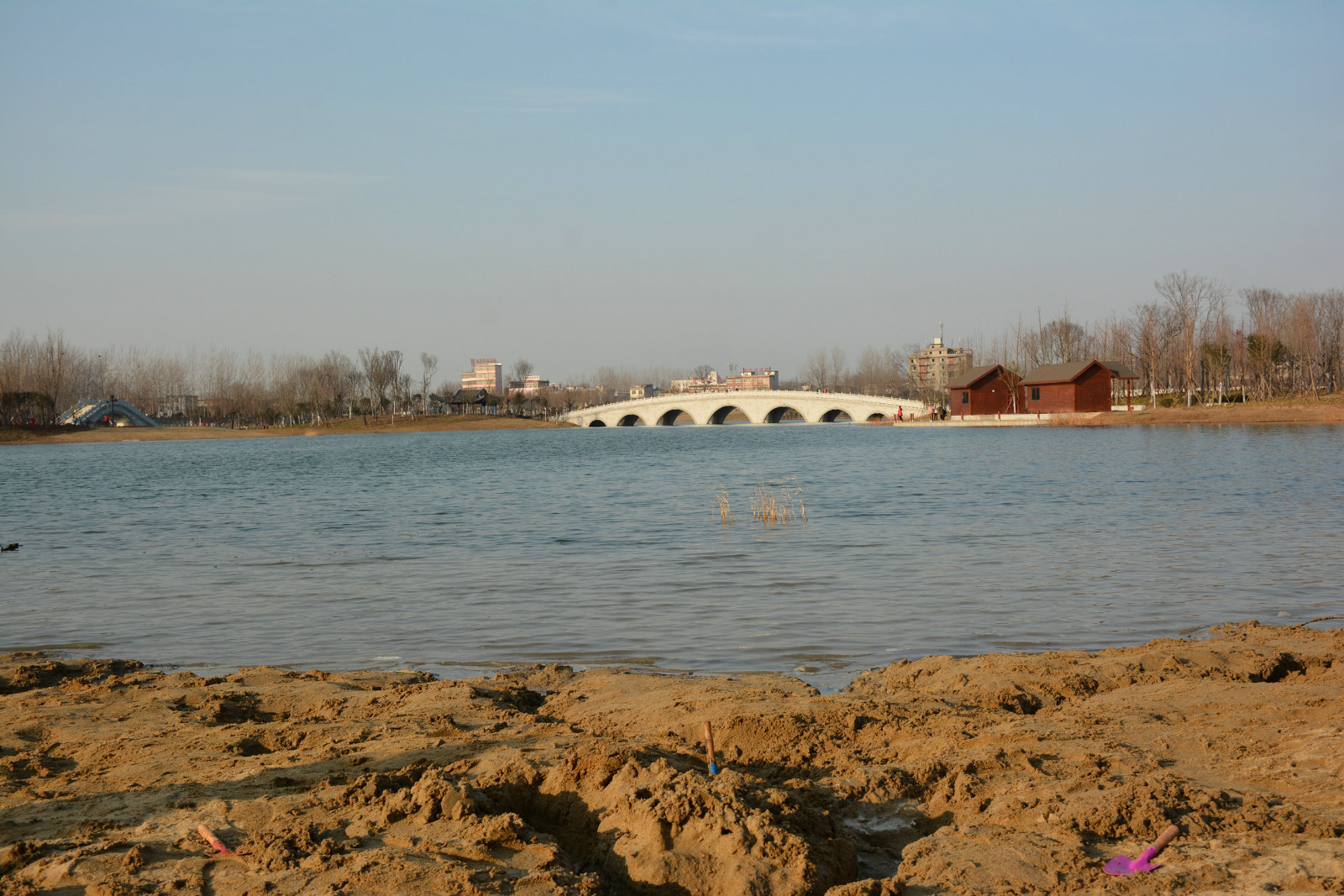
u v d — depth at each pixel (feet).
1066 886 19.49
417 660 44.52
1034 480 127.75
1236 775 24.95
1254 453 163.32
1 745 31.12
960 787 24.67
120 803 25.26
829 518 92.73
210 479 177.27
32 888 20.21
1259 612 49.55
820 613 51.83
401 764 27.61
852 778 26.30
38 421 444.14
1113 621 48.47
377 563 72.18
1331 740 26.35
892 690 36.55
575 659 44.16
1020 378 363.15
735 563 68.03
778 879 19.85
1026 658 39.09
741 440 328.29
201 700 36.60
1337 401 298.35
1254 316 403.95
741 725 30.60
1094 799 23.11
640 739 29.71
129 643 48.55
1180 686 34.01
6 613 55.72
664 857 20.80
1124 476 128.77
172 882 20.15
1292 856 19.98
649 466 189.67
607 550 76.18
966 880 19.97
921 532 81.66
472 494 132.98
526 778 25.08
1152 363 344.69
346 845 21.77
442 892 19.58
